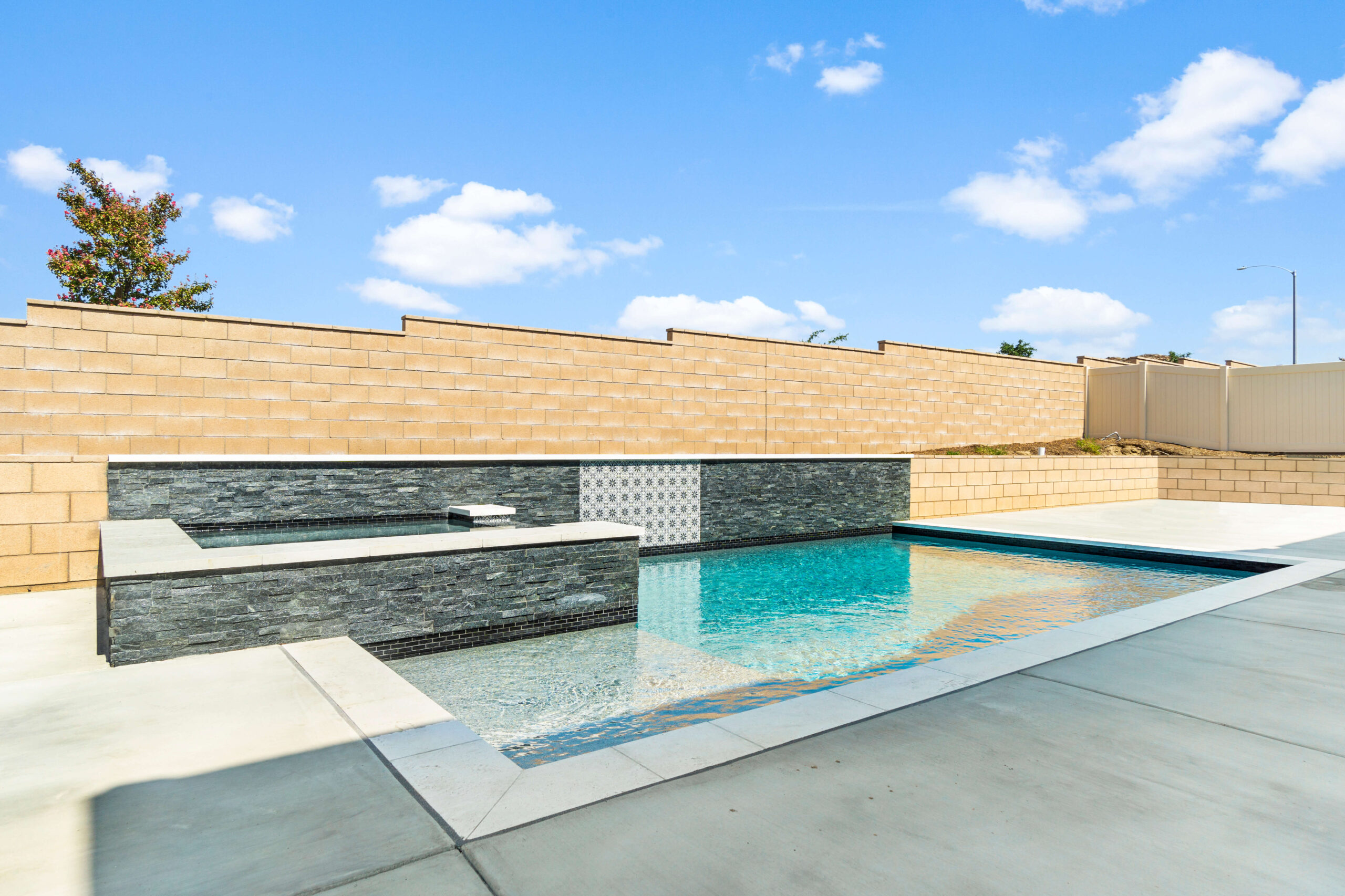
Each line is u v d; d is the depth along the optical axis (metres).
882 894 2.26
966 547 13.22
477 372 13.00
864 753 3.34
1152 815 2.77
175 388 10.47
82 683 4.44
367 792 2.98
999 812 2.79
